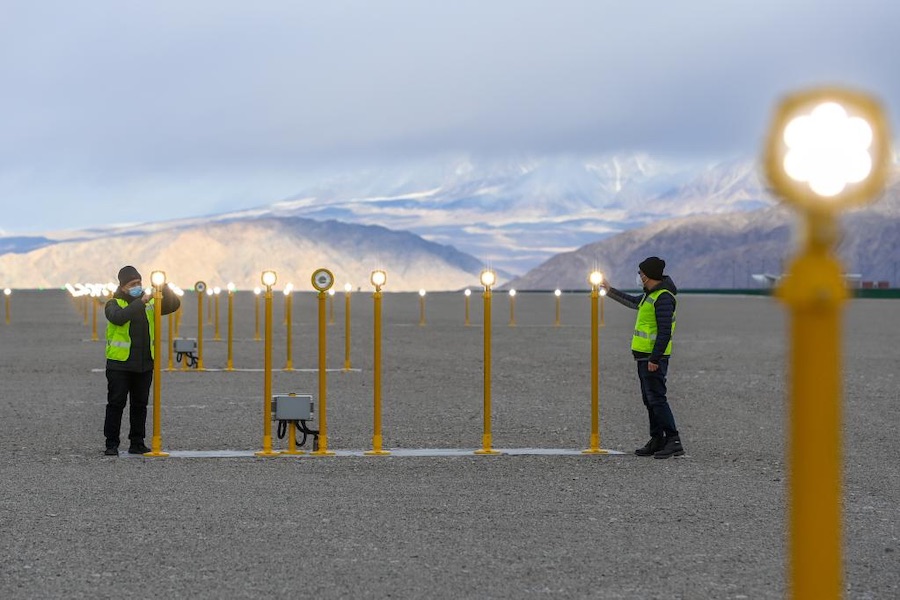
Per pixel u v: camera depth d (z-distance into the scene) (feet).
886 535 28.02
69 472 38.24
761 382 74.49
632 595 22.09
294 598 21.83
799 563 7.45
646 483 36.27
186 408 58.80
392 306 272.10
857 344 117.50
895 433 48.93
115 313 42.06
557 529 28.84
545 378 78.13
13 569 24.18
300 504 32.37
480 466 40.04
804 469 7.30
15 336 134.00
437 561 25.11
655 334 42.27
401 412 57.77
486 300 43.91
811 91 6.54
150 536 27.73
